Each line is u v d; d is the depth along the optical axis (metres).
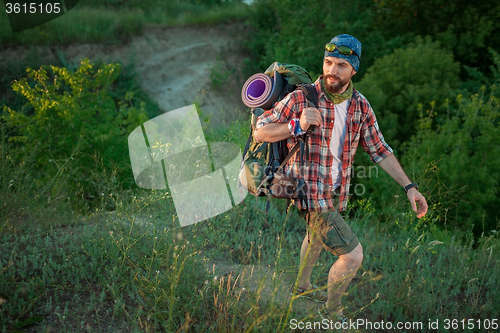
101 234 3.12
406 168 5.80
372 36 11.48
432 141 6.23
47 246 2.97
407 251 3.70
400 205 4.60
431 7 11.98
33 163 4.92
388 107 8.52
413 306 2.90
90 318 2.32
